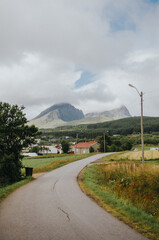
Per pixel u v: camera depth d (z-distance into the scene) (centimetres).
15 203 932
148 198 1191
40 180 1902
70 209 815
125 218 694
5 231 562
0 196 1102
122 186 1527
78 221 654
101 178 2162
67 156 7031
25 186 1520
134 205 991
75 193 1202
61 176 2198
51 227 594
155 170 1809
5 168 1998
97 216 714
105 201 971
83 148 10688
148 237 526
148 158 4775
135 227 603
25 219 676
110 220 667
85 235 532
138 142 13225
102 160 4800
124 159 4747
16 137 2233
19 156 2241
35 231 561
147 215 755
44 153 10988
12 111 2250
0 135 2062
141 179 1605
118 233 549
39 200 998
